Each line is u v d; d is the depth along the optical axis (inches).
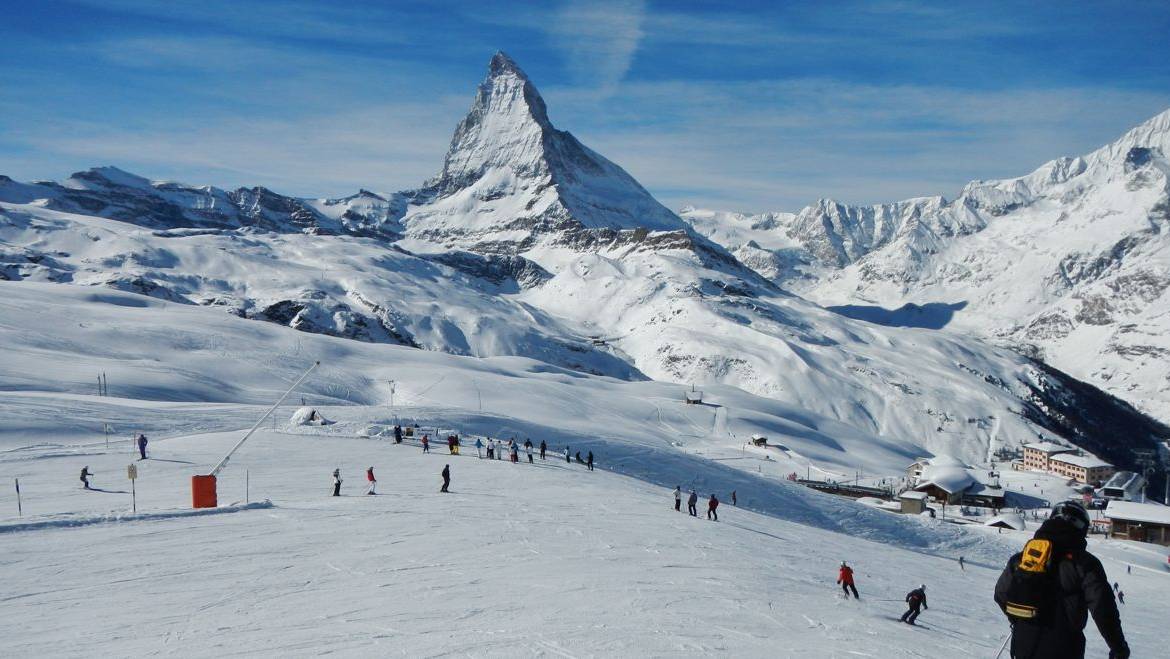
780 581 1067.9
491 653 556.7
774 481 3489.2
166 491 1560.0
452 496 1624.0
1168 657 1187.9
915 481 6338.6
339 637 598.9
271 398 5511.8
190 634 606.5
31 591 757.3
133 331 6983.3
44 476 1750.7
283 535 1077.8
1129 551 3969.0
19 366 4675.2
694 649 589.3
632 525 1422.2
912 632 823.1
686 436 7603.4
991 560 2861.7
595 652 565.9
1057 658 246.7
